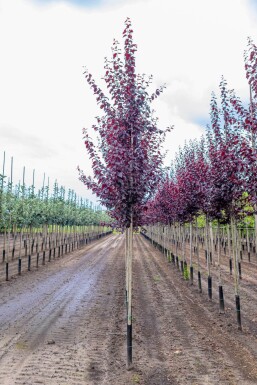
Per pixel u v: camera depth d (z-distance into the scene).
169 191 20.80
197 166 14.55
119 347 7.92
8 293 14.07
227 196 9.92
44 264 23.80
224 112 10.38
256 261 24.11
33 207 25.66
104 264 24.36
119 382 6.09
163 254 30.33
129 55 7.66
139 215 8.34
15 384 5.98
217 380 6.18
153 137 8.93
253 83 9.05
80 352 7.59
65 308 11.73
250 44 9.01
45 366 6.80
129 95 7.53
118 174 6.88
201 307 11.84
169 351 7.66
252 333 8.97
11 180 23.14
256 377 6.31
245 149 8.94
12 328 9.39
